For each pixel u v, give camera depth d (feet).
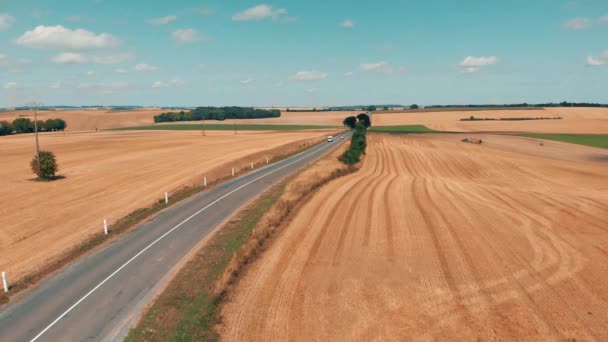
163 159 231.71
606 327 55.72
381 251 83.92
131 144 326.65
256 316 58.49
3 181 164.25
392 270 74.69
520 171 205.57
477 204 121.60
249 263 77.56
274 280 70.23
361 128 329.72
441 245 87.20
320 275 72.38
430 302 62.95
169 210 116.16
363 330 55.36
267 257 80.48
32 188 150.00
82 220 107.24
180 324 55.47
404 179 168.86
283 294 65.16
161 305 60.18
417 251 83.87
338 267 75.92
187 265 74.84
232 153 257.14
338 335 54.08
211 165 204.85
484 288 67.41
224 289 66.18
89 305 60.64
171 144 324.60
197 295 63.26
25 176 177.06
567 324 56.59
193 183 158.51
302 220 105.60
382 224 102.06
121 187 151.53
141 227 99.66
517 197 131.03
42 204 125.18
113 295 63.72
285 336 53.78
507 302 62.75
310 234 94.38
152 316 57.21
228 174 182.70
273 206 115.75
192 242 87.66
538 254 81.76
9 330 54.29
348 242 89.15
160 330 53.98
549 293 65.46
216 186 152.35
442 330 55.47
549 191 145.28
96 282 68.44
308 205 120.88
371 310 60.54
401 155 257.55
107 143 336.29
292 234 94.38
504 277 71.46
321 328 55.67
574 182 177.27
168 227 99.30
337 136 407.85
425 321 57.62
